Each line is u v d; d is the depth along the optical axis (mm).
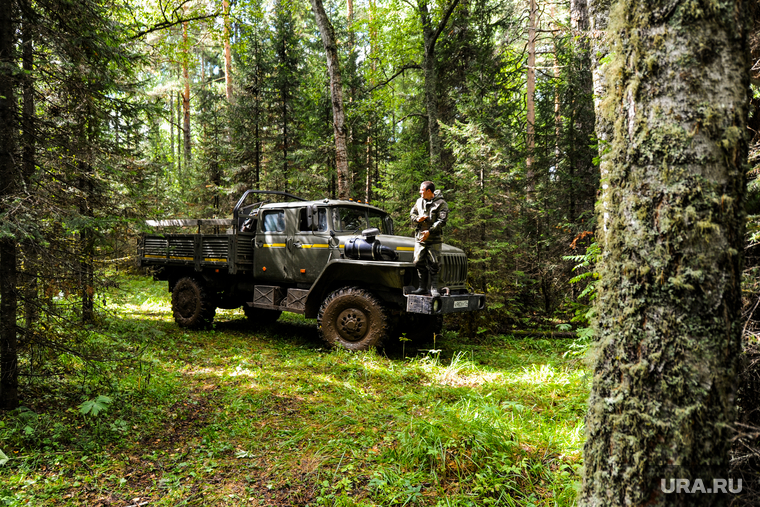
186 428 3496
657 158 1448
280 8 12516
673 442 1396
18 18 3545
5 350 3312
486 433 3100
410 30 11711
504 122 10086
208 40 16469
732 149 1379
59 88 4000
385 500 2484
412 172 8883
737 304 1409
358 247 5926
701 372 1375
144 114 5059
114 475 2748
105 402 3346
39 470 2742
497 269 7762
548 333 7207
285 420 3678
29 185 3391
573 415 3629
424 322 6488
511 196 8859
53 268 3428
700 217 1372
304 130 12766
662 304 1428
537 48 13922
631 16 1538
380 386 4617
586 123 9375
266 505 2473
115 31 4316
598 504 1597
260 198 12688
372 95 13086
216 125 13977
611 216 1620
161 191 7766
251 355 5762
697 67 1393
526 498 2488
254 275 7023
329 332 6016
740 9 1402
